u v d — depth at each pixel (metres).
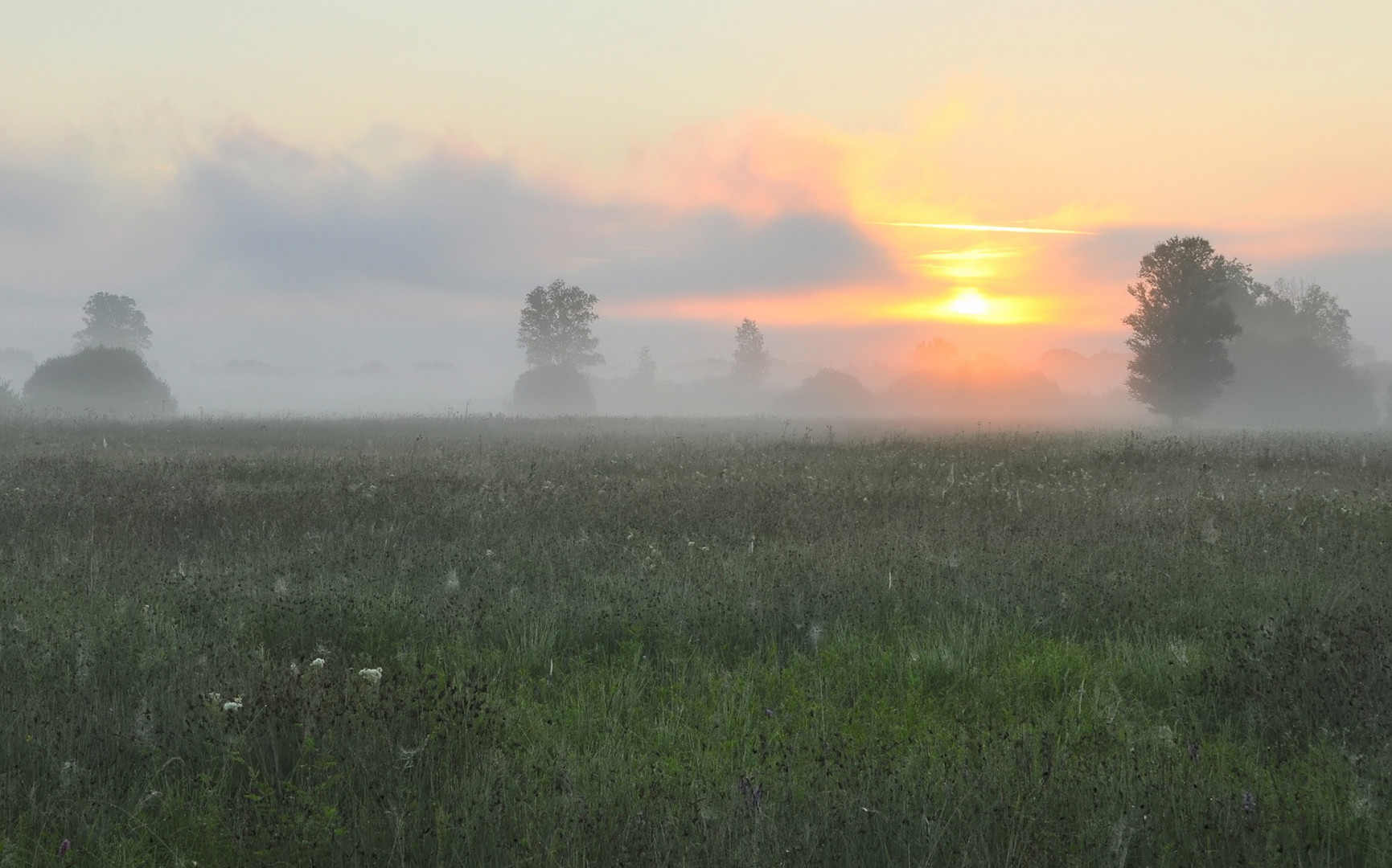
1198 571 9.04
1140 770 4.66
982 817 4.11
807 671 6.44
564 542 10.54
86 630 6.75
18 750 4.85
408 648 6.99
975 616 7.64
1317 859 3.88
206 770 4.76
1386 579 8.73
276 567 9.43
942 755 4.85
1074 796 4.31
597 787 4.55
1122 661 6.64
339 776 4.34
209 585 8.45
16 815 4.21
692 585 8.45
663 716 5.60
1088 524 11.48
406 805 4.19
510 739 5.05
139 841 3.96
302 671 5.88
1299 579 8.66
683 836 3.96
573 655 6.94
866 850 3.94
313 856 3.85
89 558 9.42
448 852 3.94
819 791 4.37
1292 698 5.63
